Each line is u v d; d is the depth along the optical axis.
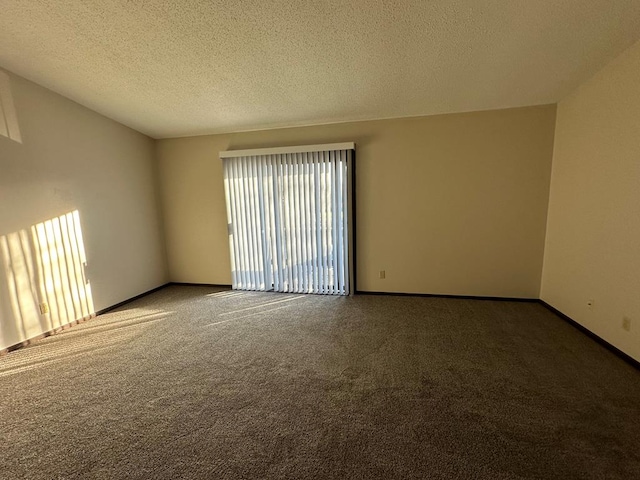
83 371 2.38
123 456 1.55
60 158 3.19
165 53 2.47
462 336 2.82
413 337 2.82
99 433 1.71
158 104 3.42
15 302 2.79
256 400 1.97
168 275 4.91
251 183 4.30
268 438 1.64
